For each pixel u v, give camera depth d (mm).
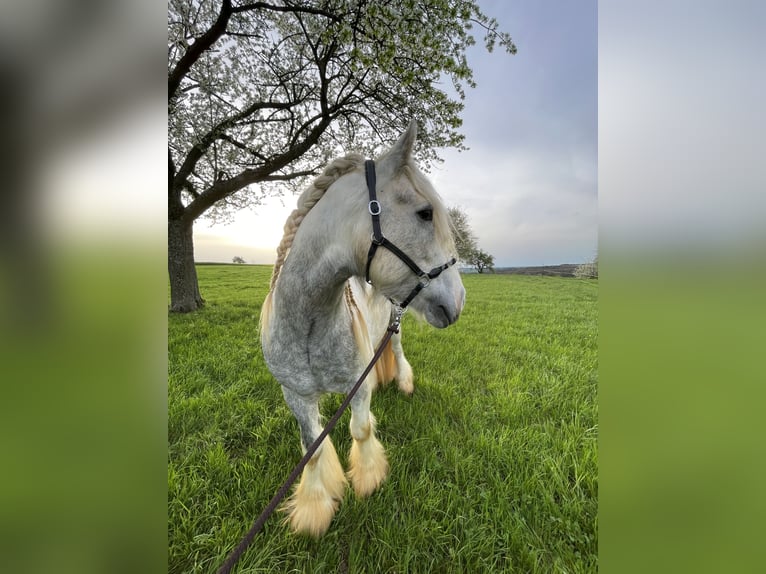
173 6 5324
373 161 1348
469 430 2391
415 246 1271
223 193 6727
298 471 1241
